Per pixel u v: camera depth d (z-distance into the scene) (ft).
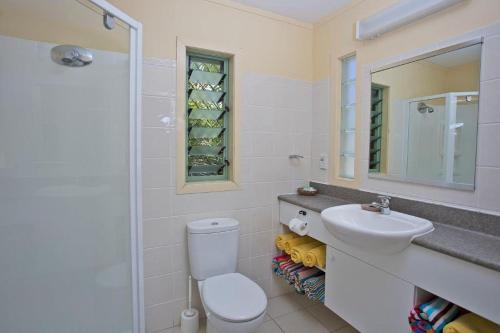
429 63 4.64
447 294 3.39
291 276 6.15
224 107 6.41
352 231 4.00
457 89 4.28
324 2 6.11
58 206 4.46
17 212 4.19
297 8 6.39
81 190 4.60
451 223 4.36
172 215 5.70
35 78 4.19
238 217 6.45
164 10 5.43
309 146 7.26
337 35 6.46
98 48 4.44
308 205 5.82
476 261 3.05
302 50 7.06
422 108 4.77
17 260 4.22
